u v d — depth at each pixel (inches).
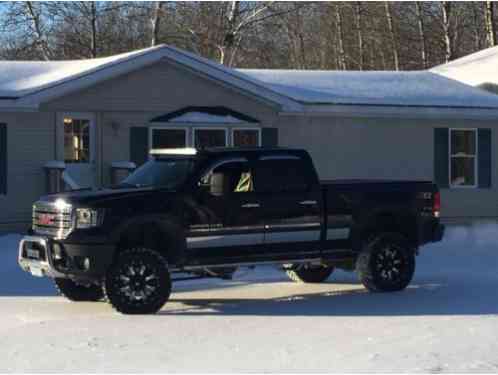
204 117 825.5
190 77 826.8
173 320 418.3
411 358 331.9
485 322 407.8
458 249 725.3
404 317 423.5
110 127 805.9
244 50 1569.9
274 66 1721.2
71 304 478.3
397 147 912.9
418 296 494.3
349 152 896.9
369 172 905.5
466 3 1672.0
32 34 1497.3
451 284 546.0
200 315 435.2
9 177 771.4
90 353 345.7
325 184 494.6
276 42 1759.4
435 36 1626.5
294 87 911.7
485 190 940.0
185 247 454.0
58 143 788.0
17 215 775.1
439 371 310.8
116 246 436.8
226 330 391.2
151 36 1455.5
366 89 928.9
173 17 1441.9
